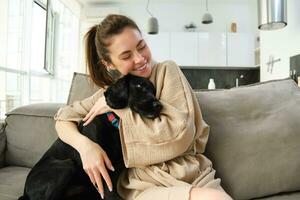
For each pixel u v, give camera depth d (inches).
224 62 177.3
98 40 35.5
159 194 28.9
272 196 38.7
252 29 193.5
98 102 36.6
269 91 44.6
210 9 194.4
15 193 39.9
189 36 177.9
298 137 39.7
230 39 177.3
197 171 32.5
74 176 35.7
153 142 29.8
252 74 188.1
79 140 34.8
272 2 92.9
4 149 52.9
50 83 138.1
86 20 186.7
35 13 122.6
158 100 31.2
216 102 43.6
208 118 42.0
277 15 93.0
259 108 42.8
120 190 34.1
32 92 116.1
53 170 35.5
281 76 113.7
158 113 30.2
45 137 52.2
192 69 188.9
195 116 35.0
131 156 30.9
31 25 112.4
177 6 195.0
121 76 35.4
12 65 97.2
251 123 41.6
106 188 32.5
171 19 195.6
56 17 147.8
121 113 31.8
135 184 32.1
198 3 193.9
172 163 32.0
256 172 38.6
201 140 36.4
